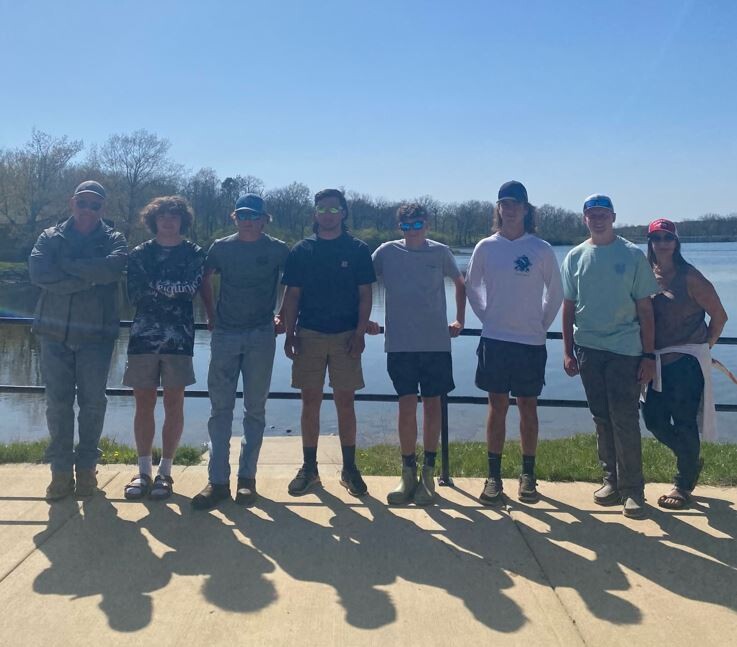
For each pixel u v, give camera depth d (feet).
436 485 14.82
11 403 43.62
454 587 10.09
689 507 13.43
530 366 13.43
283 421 37.32
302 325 13.94
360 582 10.21
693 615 9.36
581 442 20.25
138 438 13.75
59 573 10.36
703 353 13.29
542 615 9.31
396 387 13.75
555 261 13.43
